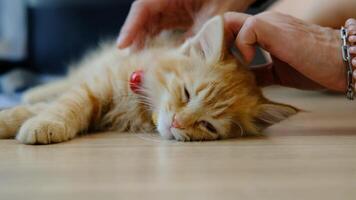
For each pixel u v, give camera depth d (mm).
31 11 980
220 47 437
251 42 402
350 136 412
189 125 412
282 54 403
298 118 547
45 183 265
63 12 983
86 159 316
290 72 460
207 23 437
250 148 359
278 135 426
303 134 427
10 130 394
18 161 308
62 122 383
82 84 461
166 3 497
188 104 421
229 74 441
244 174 283
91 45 991
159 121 427
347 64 397
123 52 501
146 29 502
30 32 987
